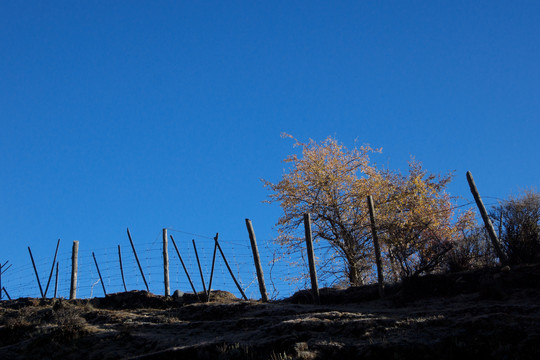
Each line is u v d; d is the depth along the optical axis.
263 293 20.92
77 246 25.36
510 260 18.52
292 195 28.16
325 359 12.51
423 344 12.15
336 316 15.42
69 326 17.08
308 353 12.65
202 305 19.92
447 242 20.14
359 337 13.37
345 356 12.47
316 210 27.38
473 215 24.72
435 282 18.20
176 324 17.30
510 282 16.89
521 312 13.48
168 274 24.33
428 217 23.59
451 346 11.89
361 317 15.02
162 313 20.20
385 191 26.56
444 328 12.91
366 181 27.44
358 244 25.59
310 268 19.86
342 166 28.47
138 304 23.12
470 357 11.57
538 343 11.34
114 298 23.86
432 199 25.20
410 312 15.35
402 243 20.69
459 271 19.12
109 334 16.50
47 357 15.71
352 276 25.05
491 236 18.64
